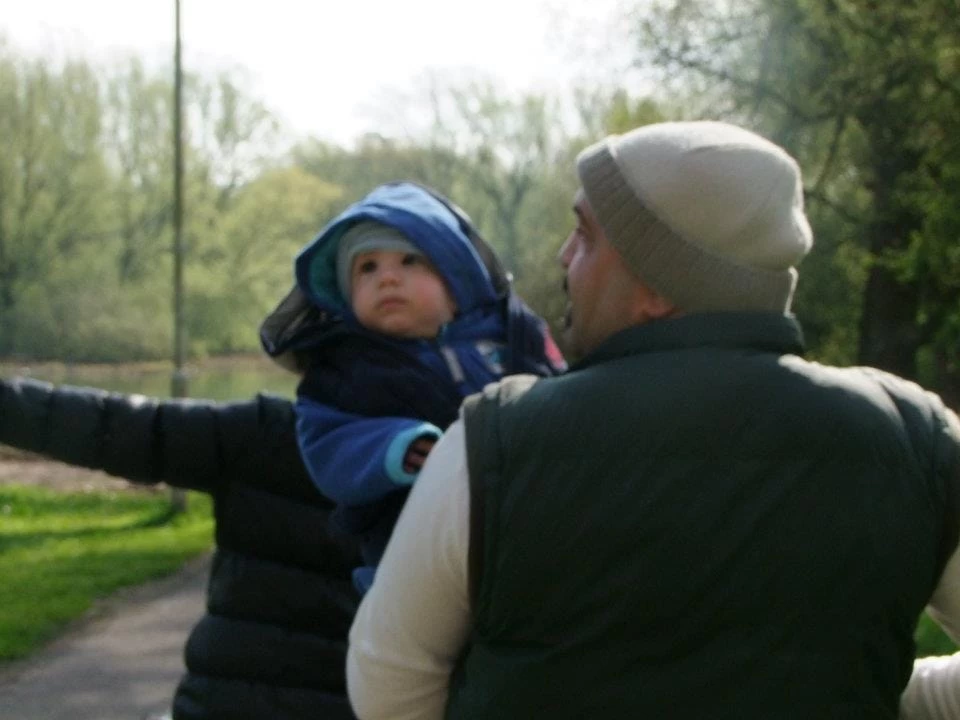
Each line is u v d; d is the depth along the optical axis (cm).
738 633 180
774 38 1872
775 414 185
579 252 206
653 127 205
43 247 5119
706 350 192
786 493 182
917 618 190
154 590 1157
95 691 788
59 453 309
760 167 194
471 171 5619
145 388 4359
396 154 5766
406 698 199
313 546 304
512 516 183
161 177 5416
